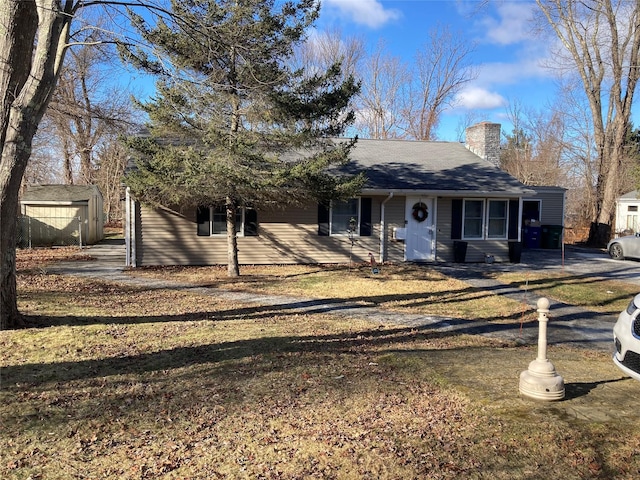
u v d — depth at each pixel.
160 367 4.87
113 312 7.50
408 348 6.04
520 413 3.61
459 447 3.10
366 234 14.86
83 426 3.48
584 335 7.25
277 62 10.34
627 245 16.31
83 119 11.35
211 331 6.45
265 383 4.42
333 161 11.23
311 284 11.02
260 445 3.18
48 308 7.43
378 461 2.93
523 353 5.89
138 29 8.78
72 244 20.88
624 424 3.43
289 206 14.19
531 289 10.90
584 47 21.70
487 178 16.00
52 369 4.69
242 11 9.36
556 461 2.93
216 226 13.82
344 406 3.87
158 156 10.27
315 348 5.78
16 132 5.50
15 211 5.87
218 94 9.47
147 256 13.41
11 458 3.01
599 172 22.77
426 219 15.35
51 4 5.34
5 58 5.39
